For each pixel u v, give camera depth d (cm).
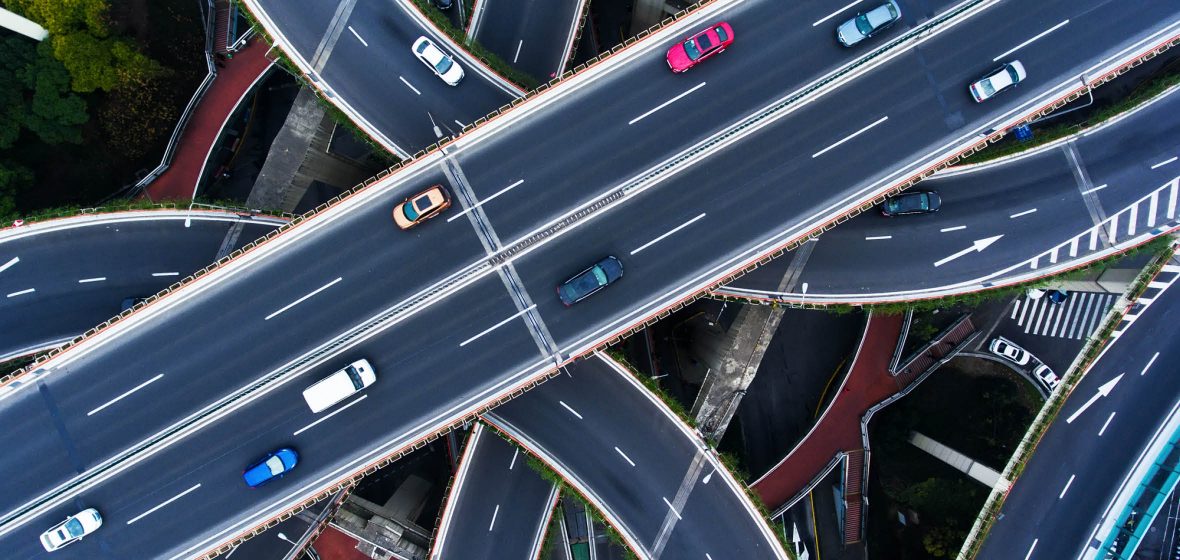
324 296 4559
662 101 4550
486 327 4562
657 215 4562
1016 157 5109
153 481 4562
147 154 5634
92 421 4534
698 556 4981
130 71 5100
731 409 5516
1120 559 5184
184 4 5559
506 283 4572
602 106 4547
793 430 6662
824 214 4531
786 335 6706
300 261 4556
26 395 4503
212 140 5684
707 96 4559
